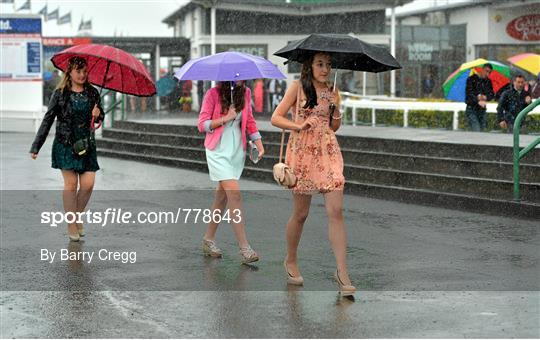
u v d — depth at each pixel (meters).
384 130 25.05
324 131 10.75
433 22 71.62
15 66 40.78
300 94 10.70
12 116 40.97
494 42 64.25
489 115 29.23
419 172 19.62
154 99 61.75
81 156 14.11
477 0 63.62
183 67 12.81
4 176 23.00
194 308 10.11
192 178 23.52
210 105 12.66
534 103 16.75
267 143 24.16
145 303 10.35
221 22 61.31
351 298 10.49
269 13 60.97
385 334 9.01
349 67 11.30
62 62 14.18
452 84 31.09
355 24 61.56
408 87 65.50
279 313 9.86
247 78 12.29
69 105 13.88
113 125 32.50
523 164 18.12
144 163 27.77
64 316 9.79
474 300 10.38
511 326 9.27
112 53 13.59
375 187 19.66
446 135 22.72
